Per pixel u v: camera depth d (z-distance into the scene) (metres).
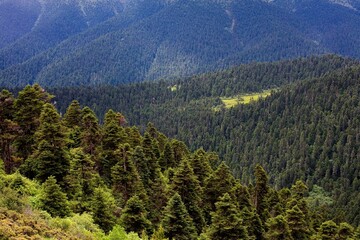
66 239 22.12
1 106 46.69
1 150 46.41
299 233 52.03
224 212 40.06
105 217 36.41
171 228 39.28
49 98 52.38
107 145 54.41
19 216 22.45
